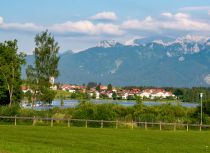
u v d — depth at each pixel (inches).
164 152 1761.8
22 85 4200.3
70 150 1659.7
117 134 2532.0
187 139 2390.5
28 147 1662.2
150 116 3516.2
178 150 1851.6
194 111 3927.2
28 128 2689.5
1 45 4062.5
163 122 3454.7
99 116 3287.4
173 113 4065.0
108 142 2046.0
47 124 3157.0
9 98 4121.6
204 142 2250.2
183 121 3555.6
